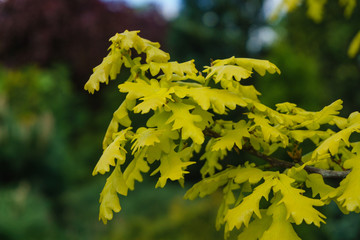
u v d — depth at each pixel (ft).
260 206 8.49
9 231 14.42
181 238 15.62
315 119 3.49
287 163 3.52
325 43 34.17
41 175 20.65
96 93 38.24
